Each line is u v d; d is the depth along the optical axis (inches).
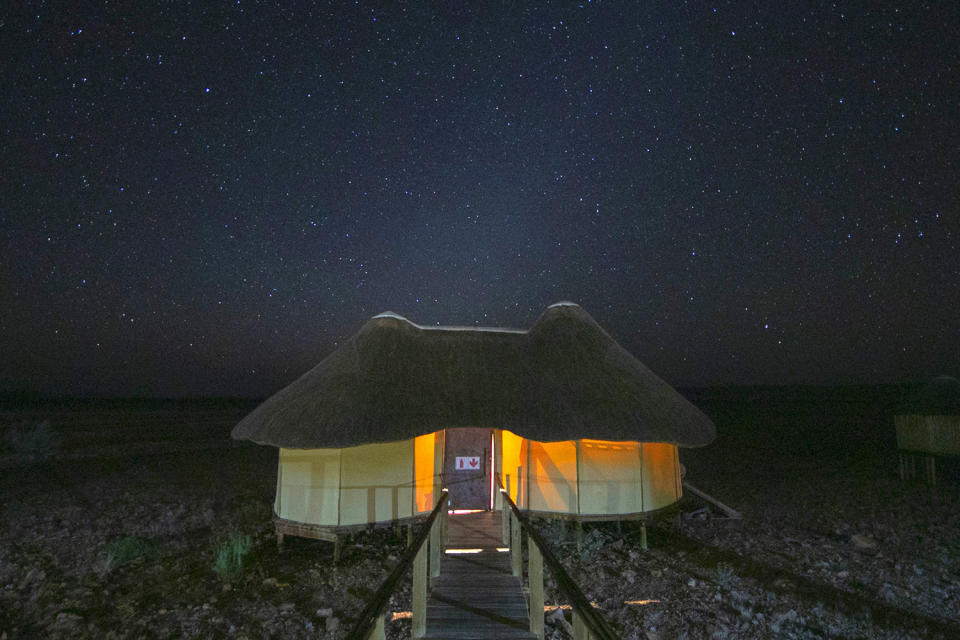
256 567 386.6
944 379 740.7
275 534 464.1
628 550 420.5
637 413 414.0
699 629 290.8
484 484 466.9
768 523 512.7
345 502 394.0
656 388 460.1
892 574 375.6
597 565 387.2
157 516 526.3
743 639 279.9
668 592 339.9
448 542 378.0
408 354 448.1
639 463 424.8
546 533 454.9
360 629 119.5
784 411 1736.0
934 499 606.9
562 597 332.5
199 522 510.9
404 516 410.0
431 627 247.4
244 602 328.5
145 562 399.5
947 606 323.0
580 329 476.7
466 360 454.9
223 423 1445.6
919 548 435.8
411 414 402.9
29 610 318.0
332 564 389.1
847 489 676.1
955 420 669.9
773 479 757.3
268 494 650.2
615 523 479.5
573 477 421.4
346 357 455.2
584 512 416.5
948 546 440.1
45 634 291.4
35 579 358.9
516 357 461.7
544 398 419.8
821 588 348.5
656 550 422.3
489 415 413.1
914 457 734.5
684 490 629.6
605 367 453.1
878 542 454.0
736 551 421.1
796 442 1131.9
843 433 1242.0
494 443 473.7
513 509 310.8
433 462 439.5
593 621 126.8
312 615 311.9
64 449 888.3
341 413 393.4
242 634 288.5
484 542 378.9
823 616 307.1
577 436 393.4
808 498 629.3
